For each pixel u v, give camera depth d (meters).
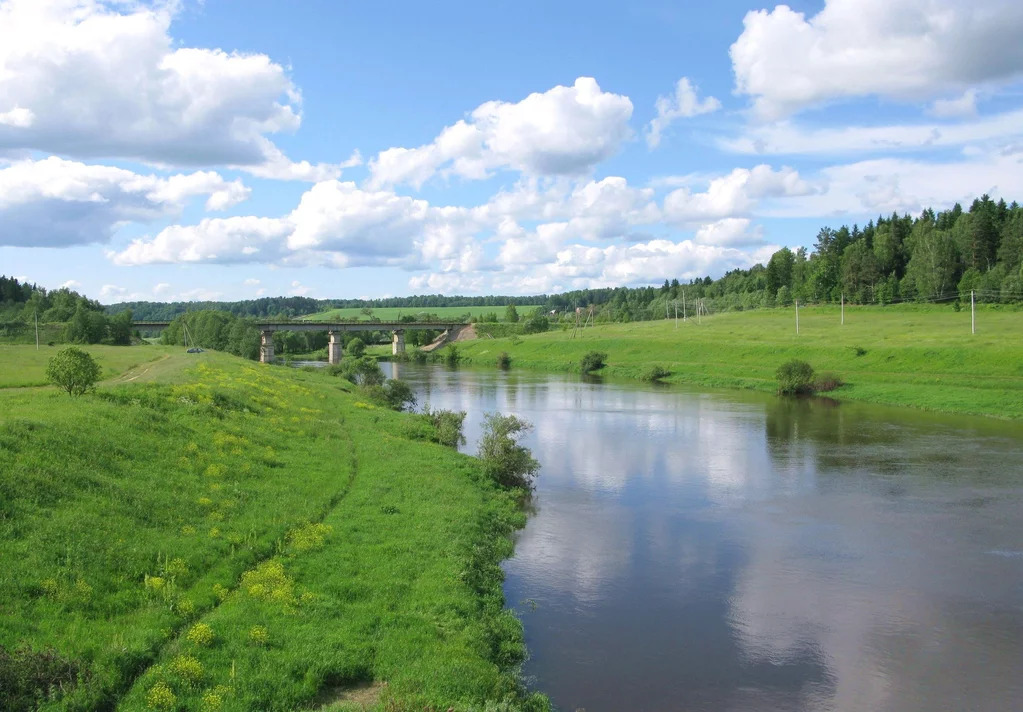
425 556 24.70
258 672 16.09
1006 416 63.47
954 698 19.30
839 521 34.00
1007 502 36.88
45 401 32.81
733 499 37.91
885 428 59.12
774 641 22.28
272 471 31.98
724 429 59.78
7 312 156.38
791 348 105.62
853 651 21.73
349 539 25.48
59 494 21.95
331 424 47.00
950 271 146.00
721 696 19.17
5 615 15.76
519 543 30.61
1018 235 146.00
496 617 21.98
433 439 49.03
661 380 102.81
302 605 19.70
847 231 191.62
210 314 130.25
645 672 20.27
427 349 176.75
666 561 28.83
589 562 28.59
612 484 41.22
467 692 16.70
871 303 157.12
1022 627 23.30
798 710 18.62
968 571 27.81
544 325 186.75
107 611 17.50
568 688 19.34
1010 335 95.25
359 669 17.20
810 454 49.16
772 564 28.59
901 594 25.77
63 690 13.74
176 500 25.00
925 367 84.25
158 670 15.36
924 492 38.97
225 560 21.64
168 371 58.31
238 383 53.06
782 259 195.12
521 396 84.50
